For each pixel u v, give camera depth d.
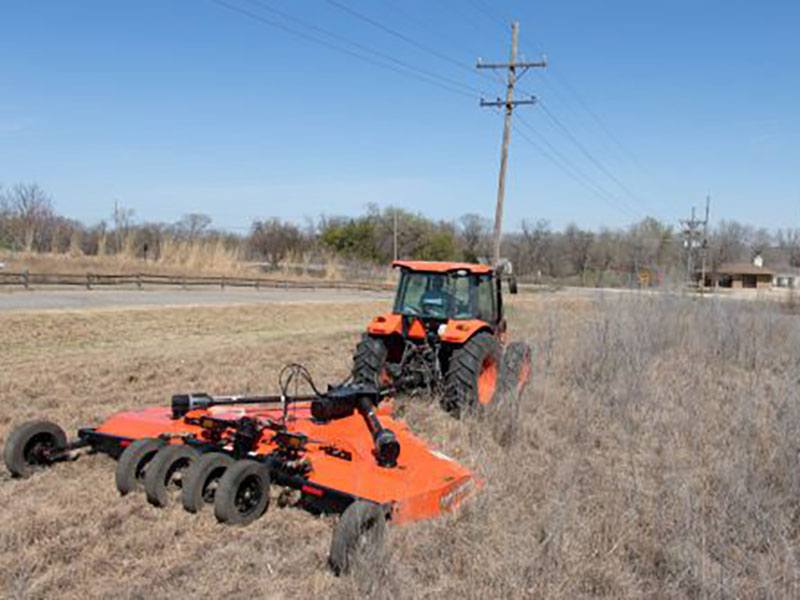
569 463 5.88
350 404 5.94
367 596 3.95
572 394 8.66
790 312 20.17
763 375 11.09
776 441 6.77
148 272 35.75
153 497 5.00
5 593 3.85
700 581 4.17
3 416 7.62
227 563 4.31
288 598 3.96
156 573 4.16
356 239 61.66
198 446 5.57
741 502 5.17
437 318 8.41
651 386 9.20
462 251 68.62
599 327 11.25
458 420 7.69
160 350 13.66
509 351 8.89
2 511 4.91
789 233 93.88
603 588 4.21
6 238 40.41
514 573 4.22
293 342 15.45
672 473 5.91
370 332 8.52
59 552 4.34
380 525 4.36
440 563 4.38
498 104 27.11
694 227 51.12
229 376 10.70
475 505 5.06
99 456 6.11
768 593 4.02
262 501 4.96
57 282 27.30
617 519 4.98
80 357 12.30
